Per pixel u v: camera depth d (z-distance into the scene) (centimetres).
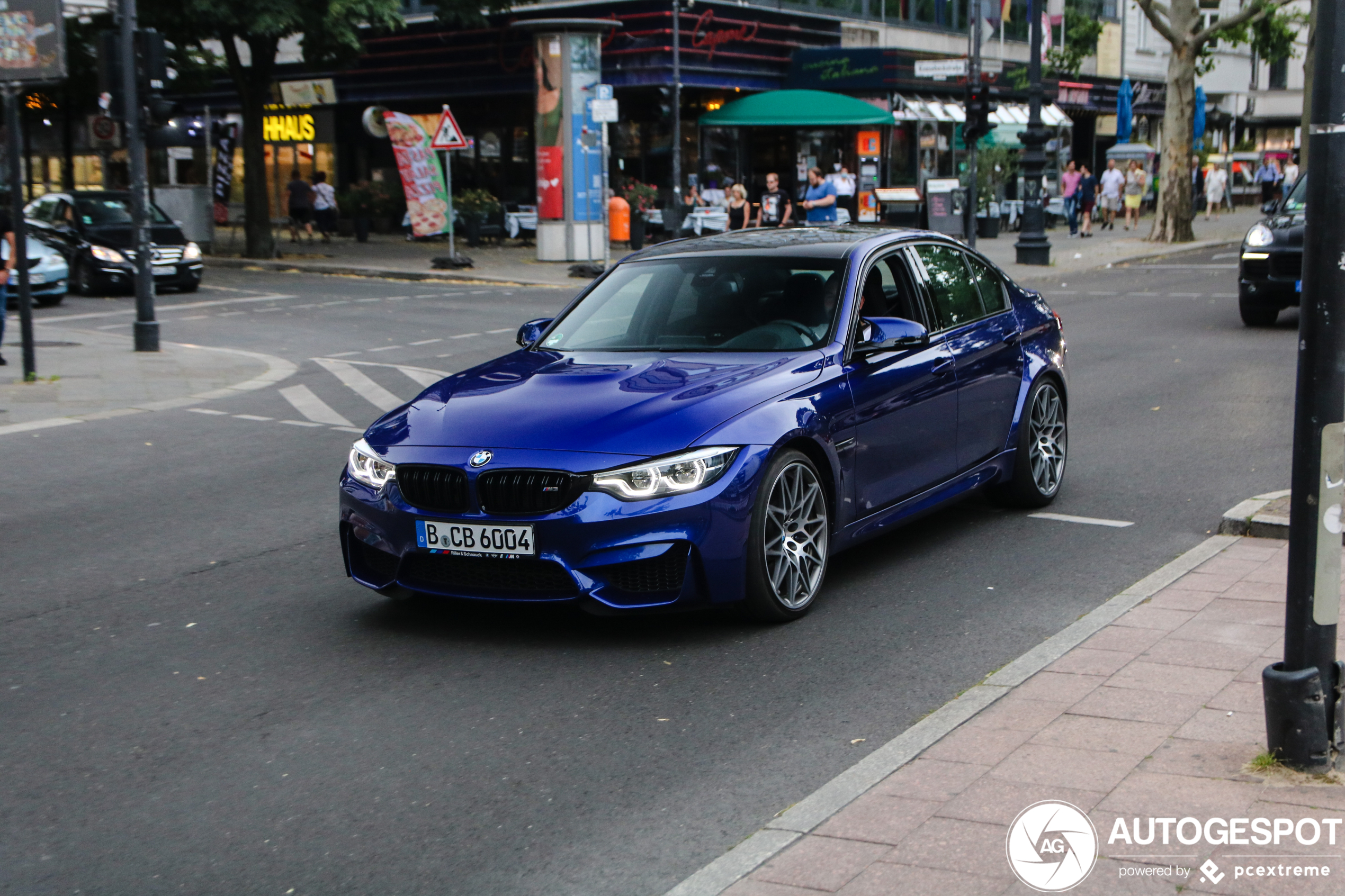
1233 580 589
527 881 351
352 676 516
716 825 380
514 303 2120
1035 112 2669
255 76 2967
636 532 516
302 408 1209
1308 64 3142
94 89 3288
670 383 569
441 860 364
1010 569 641
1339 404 370
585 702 482
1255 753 396
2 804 407
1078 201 3678
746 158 3566
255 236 3022
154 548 727
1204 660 483
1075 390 1191
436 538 534
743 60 3338
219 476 919
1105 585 610
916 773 397
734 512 530
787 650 533
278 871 361
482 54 3431
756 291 641
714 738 446
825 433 577
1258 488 795
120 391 1306
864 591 614
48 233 2383
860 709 468
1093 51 4531
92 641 568
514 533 521
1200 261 2830
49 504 841
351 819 391
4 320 1448
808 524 576
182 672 526
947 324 691
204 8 2608
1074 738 416
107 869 364
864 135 3444
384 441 566
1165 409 1077
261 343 1692
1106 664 484
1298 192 1619
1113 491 803
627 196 3180
